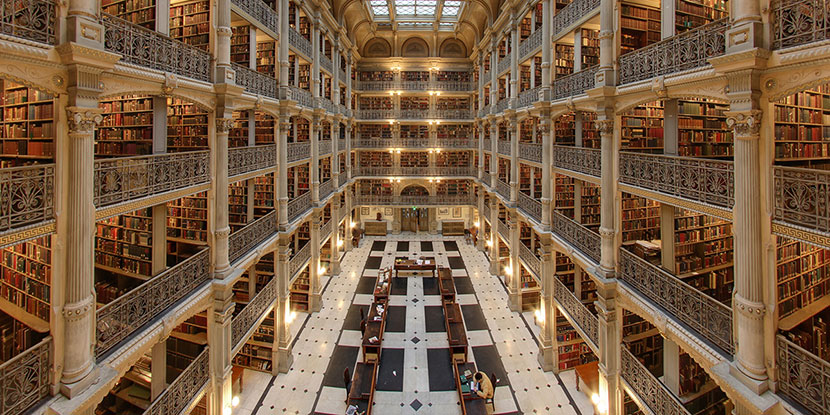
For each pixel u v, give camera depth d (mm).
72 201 4594
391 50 25531
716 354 5289
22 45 3887
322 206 15102
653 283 6797
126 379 7824
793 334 5930
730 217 5168
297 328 13445
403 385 10375
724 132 8242
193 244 8789
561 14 10195
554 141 11070
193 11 8320
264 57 11477
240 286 10867
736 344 5000
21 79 4008
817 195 4070
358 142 24719
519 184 14453
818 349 5879
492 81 18328
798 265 6242
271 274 12055
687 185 6035
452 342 11320
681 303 6113
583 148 9102
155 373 6938
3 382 3930
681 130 8000
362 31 24062
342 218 22297
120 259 7742
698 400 7355
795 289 6191
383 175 24734
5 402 3953
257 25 9688
